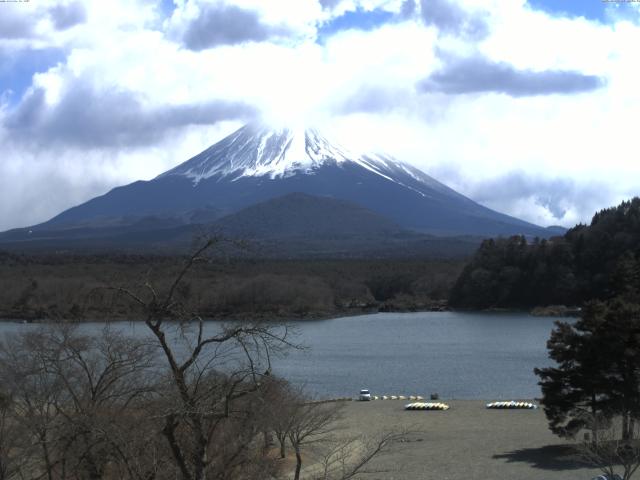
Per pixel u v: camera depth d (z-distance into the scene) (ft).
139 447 74.59
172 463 75.56
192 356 67.67
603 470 143.84
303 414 144.66
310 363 358.23
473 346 438.81
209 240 67.15
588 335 170.50
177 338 75.41
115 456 76.89
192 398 67.56
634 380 164.86
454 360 379.35
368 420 220.84
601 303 171.94
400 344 449.89
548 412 169.17
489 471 155.63
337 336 495.41
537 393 287.69
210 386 74.49
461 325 574.15
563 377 168.14
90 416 78.02
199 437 67.31
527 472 154.10
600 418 158.92
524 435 195.83
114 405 89.25
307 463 145.38
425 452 174.40
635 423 174.91
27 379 97.55
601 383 164.14
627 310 164.76
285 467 135.54
